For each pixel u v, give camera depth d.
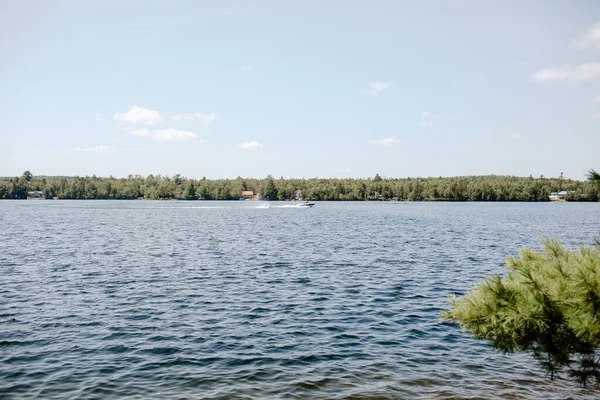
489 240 48.72
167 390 11.53
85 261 32.91
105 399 11.00
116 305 19.80
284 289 23.16
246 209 151.38
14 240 48.34
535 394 11.27
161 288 23.34
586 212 127.44
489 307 7.14
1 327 16.47
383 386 11.83
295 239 50.12
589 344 7.16
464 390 11.55
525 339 7.49
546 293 6.67
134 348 14.49
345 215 109.75
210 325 17.02
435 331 16.41
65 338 15.37
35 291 22.39
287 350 14.46
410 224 75.94
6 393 11.23
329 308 19.48
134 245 44.09
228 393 11.38
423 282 25.05
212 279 25.89
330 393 11.41
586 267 6.55
